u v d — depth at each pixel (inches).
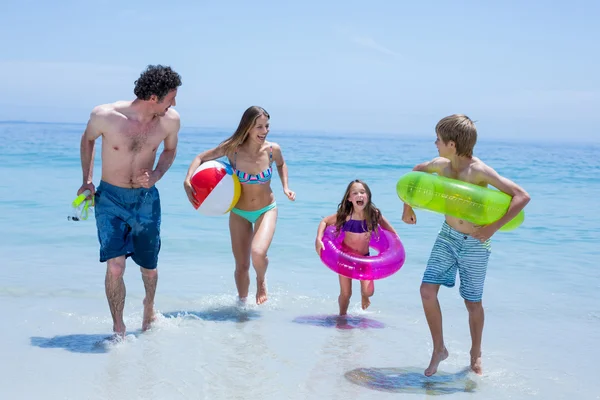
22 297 213.8
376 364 163.9
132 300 220.5
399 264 203.6
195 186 210.7
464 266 159.0
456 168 163.0
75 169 672.4
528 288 244.5
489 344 181.8
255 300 225.1
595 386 151.9
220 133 4069.9
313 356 168.2
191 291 233.6
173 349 169.8
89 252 284.4
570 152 2053.4
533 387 150.6
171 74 172.6
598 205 504.1
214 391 142.1
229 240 321.1
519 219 164.9
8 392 137.2
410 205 161.0
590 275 266.4
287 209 428.8
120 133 172.1
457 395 144.8
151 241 182.1
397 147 2004.2
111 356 162.6
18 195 456.4
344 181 635.5
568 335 190.2
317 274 264.1
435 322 156.6
